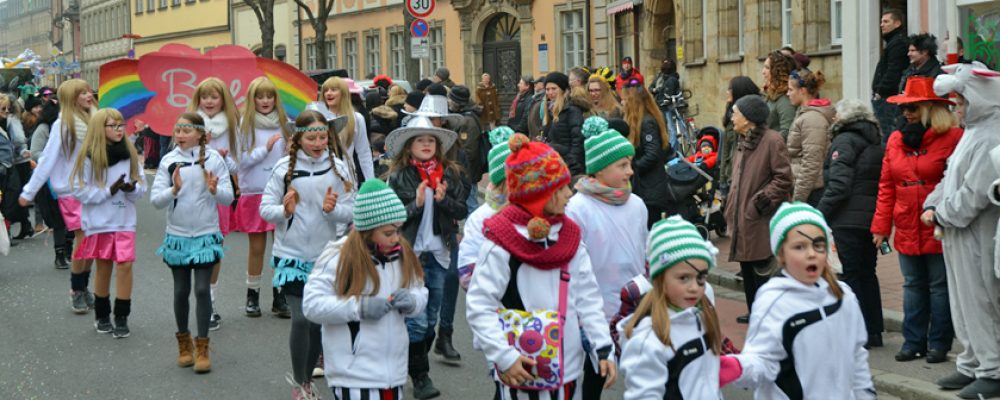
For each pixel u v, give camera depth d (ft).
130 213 30.63
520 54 110.22
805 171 27.50
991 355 21.91
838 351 16.29
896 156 24.49
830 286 16.37
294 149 25.25
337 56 146.20
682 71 80.43
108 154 30.07
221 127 32.73
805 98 29.25
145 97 41.39
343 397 18.76
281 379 26.53
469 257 20.04
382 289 18.67
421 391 24.53
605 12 96.68
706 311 15.80
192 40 196.75
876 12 53.83
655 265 15.70
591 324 16.84
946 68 22.48
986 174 21.33
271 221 24.97
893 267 35.55
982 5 45.27
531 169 16.34
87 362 28.27
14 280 40.19
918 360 25.09
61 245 42.80
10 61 103.60
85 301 34.45
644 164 30.37
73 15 296.30
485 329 16.37
